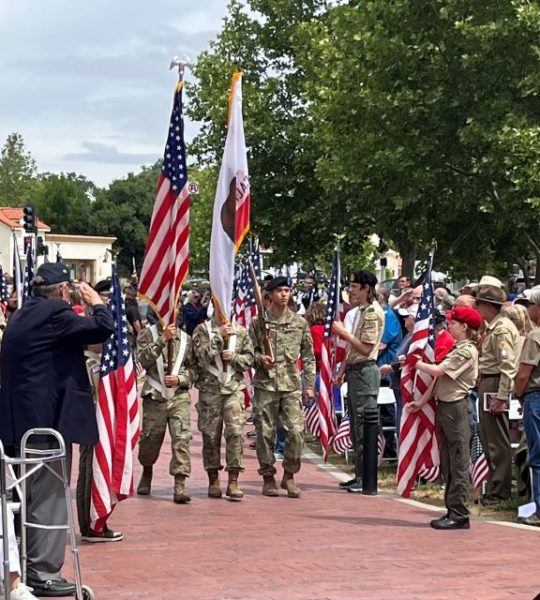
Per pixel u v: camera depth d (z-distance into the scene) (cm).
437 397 956
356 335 1159
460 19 2591
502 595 702
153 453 1115
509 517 1021
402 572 773
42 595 699
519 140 2464
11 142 10869
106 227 9062
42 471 704
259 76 4141
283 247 4000
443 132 2717
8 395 721
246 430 1705
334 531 933
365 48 2750
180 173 1052
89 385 743
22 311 732
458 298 1100
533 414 961
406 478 1027
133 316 2228
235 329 1105
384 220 3003
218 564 796
